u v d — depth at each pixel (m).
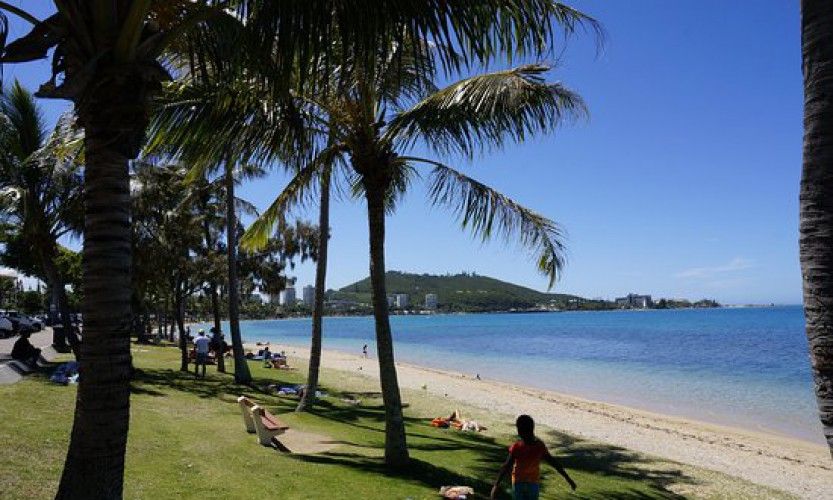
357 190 11.73
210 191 22.33
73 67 4.05
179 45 5.71
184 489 6.55
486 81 7.68
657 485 10.36
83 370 3.94
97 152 3.97
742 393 25.94
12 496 5.62
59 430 8.37
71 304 53.62
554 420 17.98
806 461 13.95
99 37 3.96
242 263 24.72
